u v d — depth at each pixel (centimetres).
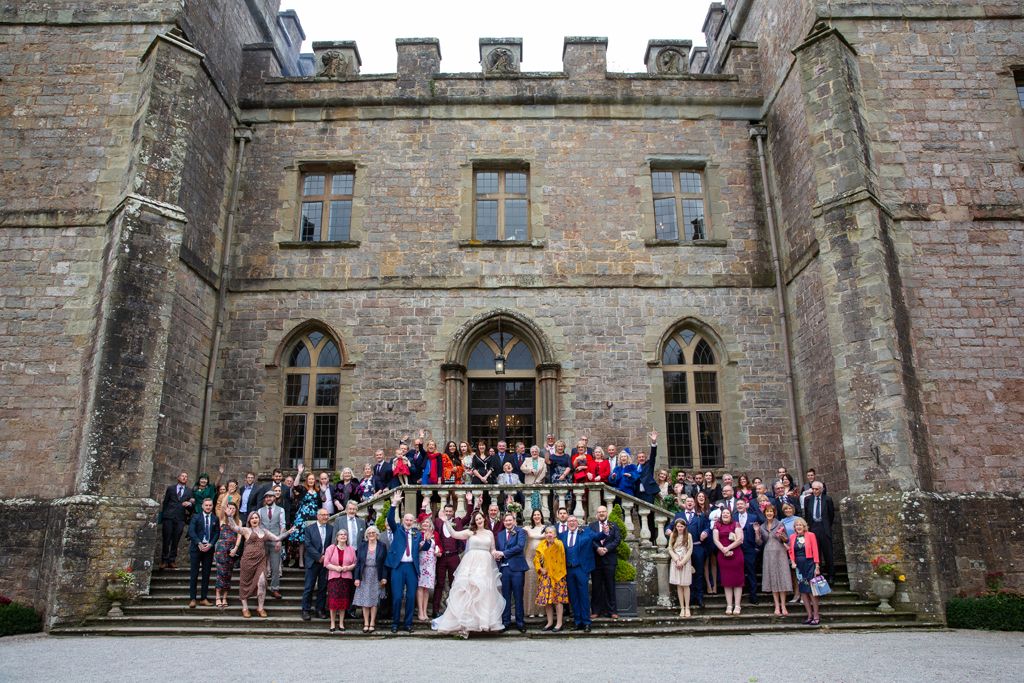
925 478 1236
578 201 1745
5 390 1315
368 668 762
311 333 1683
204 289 1592
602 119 1803
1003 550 1224
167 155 1412
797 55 1513
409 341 1652
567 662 799
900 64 1496
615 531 1110
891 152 1439
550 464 1348
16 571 1209
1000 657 838
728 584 1126
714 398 1655
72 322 1350
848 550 1273
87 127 1453
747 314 1678
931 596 1147
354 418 1608
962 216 1405
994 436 1293
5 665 805
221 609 1126
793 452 1587
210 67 1628
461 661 806
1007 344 1343
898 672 740
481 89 1812
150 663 808
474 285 1681
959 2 1534
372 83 1814
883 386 1268
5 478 1274
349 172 1795
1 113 1460
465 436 1620
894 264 1355
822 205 1412
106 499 1200
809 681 692
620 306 1678
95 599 1156
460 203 1741
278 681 695
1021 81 1519
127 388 1263
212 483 1523
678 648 908
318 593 1134
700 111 1811
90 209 1405
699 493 1308
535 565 1067
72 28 1508
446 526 1133
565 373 1634
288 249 1706
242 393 1617
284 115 1792
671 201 1781
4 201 1412
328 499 1309
